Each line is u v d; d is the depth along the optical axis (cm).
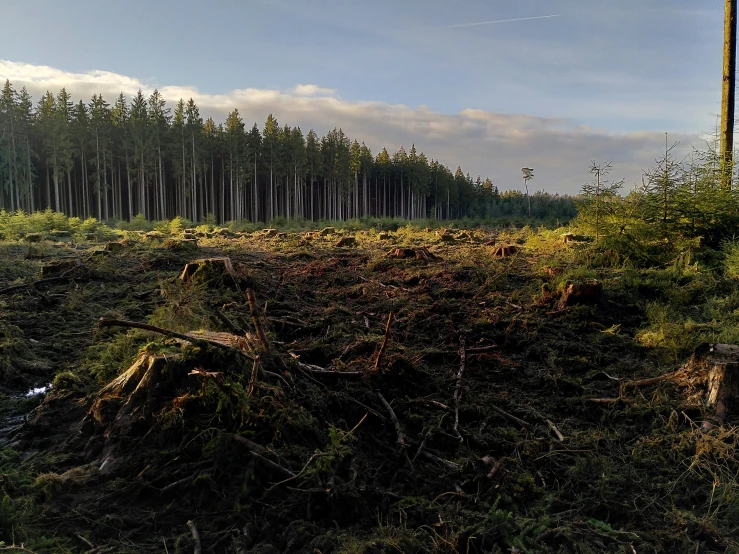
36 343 605
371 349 562
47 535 287
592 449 409
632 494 355
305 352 552
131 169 5550
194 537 288
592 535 315
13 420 433
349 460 363
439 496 344
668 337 594
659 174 1031
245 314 674
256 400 372
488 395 502
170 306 604
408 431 426
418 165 8475
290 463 343
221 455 338
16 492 322
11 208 4941
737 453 388
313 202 8275
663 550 304
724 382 445
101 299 791
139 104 5875
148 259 1059
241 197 6775
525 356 604
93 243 1675
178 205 6250
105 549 278
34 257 1205
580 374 558
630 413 464
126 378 398
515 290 816
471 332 657
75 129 5341
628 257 979
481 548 298
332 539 294
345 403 435
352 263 1115
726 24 1157
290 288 859
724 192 1004
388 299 790
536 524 321
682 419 446
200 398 363
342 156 7550
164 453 342
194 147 5862
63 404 427
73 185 6166
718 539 312
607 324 691
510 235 1908
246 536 292
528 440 421
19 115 4994
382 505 332
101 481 333
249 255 1253
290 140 6906
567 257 1088
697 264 903
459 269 974
